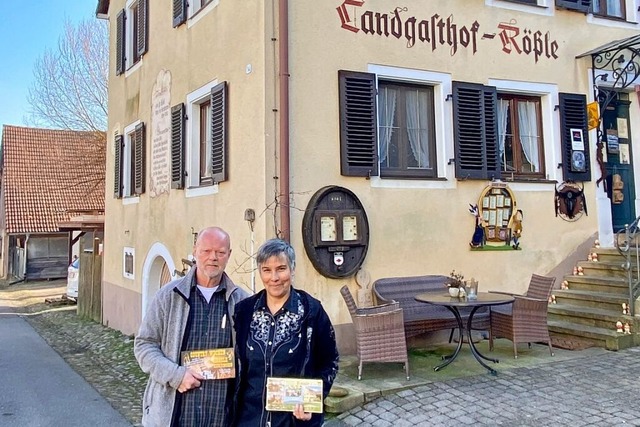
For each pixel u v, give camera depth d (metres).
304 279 7.12
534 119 9.38
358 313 6.49
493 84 8.79
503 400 5.50
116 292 13.11
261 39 7.25
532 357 6.99
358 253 7.42
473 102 8.50
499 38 8.91
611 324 7.65
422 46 8.23
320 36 7.49
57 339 12.44
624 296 8.01
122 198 12.87
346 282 7.41
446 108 8.38
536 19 9.28
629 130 10.29
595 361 6.76
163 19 10.77
